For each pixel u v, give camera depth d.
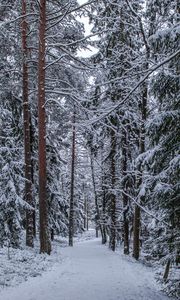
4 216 18.64
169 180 11.30
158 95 11.15
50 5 21.06
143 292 12.26
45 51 19.12
